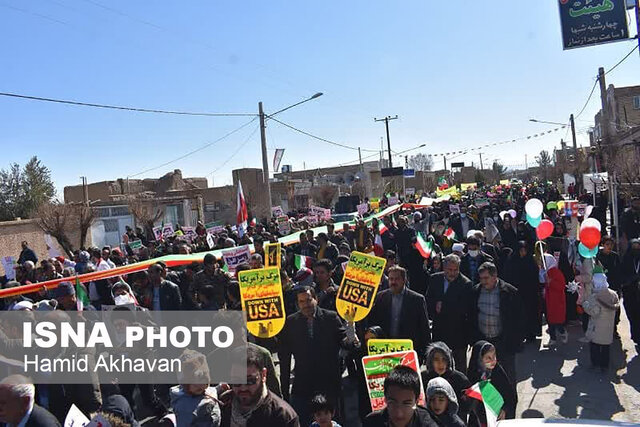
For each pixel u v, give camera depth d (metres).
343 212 36.16
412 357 4.24
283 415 3.38
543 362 7.83
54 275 9.81
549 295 8.53
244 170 47.81
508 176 129.25
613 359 7.77
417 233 10.73
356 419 6.25
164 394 6.53
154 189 53.69
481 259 8.82
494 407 3.86
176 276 8.84
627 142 25.61
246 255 10.00
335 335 5.16
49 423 3.61
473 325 6.11
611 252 9.04
